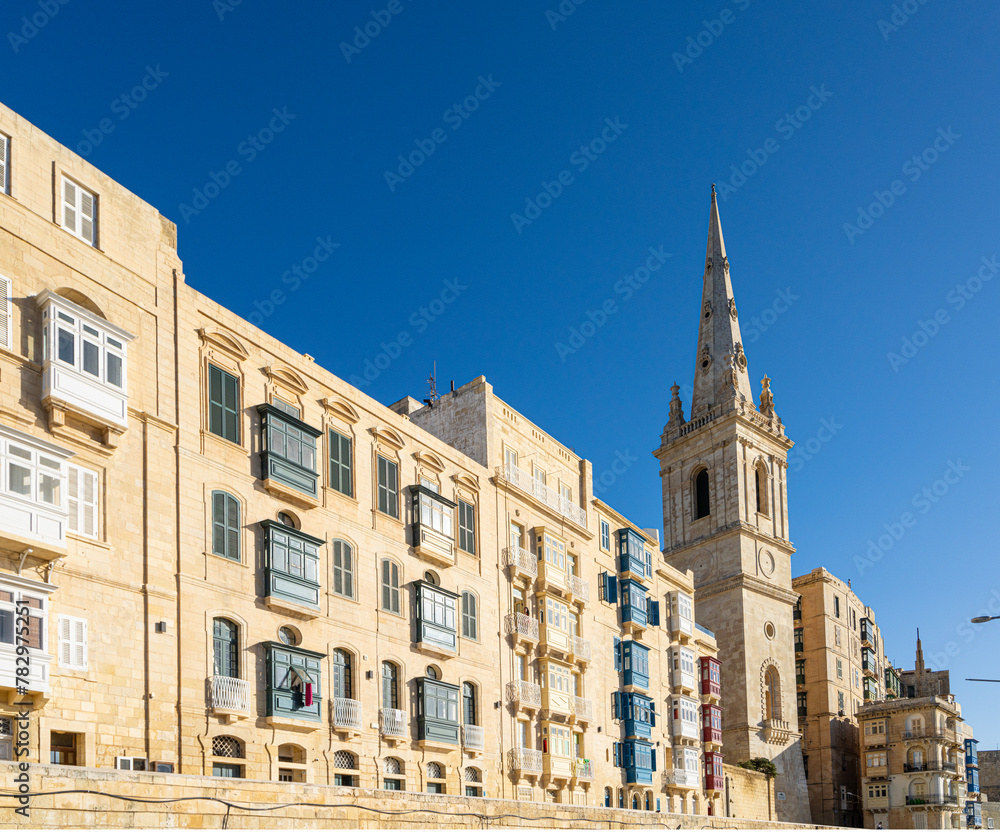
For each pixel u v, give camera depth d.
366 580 43.88
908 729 106.19
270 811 29.61
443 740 45.88
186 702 34.12
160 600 34.09
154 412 35.78
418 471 49.09
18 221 32.22
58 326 32.16
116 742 31.55
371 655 43.06
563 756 55.69
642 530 72.56
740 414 100.44
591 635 62.25
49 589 29.83
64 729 30.00
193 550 35.88
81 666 30.94
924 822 102.94
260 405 39.91
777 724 91.94
